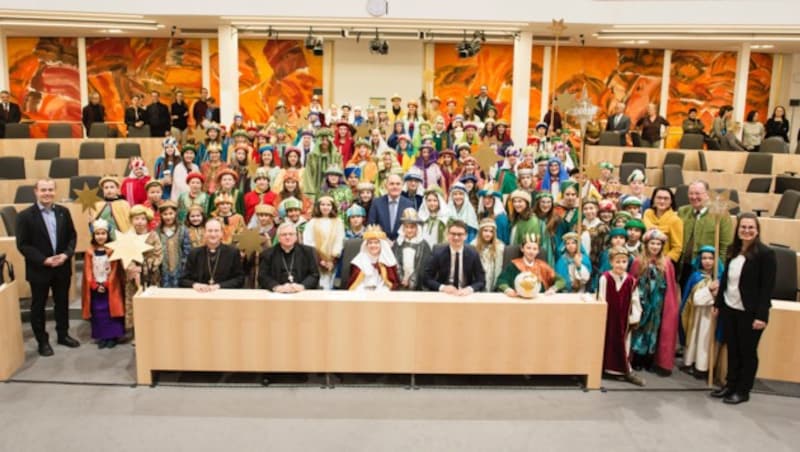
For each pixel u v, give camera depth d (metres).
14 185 8.52
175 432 4.15
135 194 7.11
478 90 14.22
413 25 11.05
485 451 4.01
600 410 4.58
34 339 5.75
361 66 14.06
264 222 5.77
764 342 4.94
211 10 10.38
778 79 14.67
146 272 5.41
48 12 10.22
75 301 6.43
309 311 4.70
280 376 5.01
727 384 4.82
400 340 4.73
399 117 10.34
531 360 4.80
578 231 5.18
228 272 5.15
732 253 4.79
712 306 5.02
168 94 14.16
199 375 5.02
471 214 6.03
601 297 4.87
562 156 8.53
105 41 13.91
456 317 4.72
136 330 4.71
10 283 5.01
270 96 14.06
